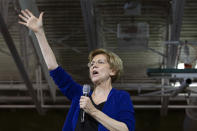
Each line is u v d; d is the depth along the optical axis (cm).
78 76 1011
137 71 1000
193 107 1039
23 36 813
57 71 162
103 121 139
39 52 789
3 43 870
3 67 1017
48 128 1182
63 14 751
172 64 862
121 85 1056
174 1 691
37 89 1036
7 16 674
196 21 774
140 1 702
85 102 138
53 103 1140
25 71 831
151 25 784
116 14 749
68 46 842
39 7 732
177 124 1159
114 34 809
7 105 1162
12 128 1192
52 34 815
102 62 162
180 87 796
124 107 149
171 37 767
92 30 752
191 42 730
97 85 161
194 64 748
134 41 741
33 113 1196
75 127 148
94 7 714
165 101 1050
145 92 1139
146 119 1175
